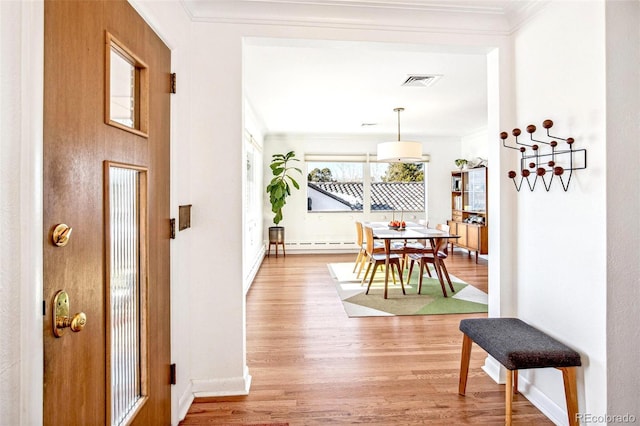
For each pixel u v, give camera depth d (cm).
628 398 150
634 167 150
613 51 149
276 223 646
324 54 297
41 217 84
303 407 191
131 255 136
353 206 732
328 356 252
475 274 514
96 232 109
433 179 737
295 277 501
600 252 152
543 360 158
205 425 177
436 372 229
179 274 181
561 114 175
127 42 128
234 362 202
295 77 355
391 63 319
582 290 162
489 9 205
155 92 154
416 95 420
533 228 198
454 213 717
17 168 78
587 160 159
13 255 77
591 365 157
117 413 126
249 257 473
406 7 202
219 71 198
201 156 198
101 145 112
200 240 198
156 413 155
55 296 90
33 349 81
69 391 96
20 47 78
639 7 150
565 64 172
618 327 149
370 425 176
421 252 442
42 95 84
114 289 124
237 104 200
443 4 200
